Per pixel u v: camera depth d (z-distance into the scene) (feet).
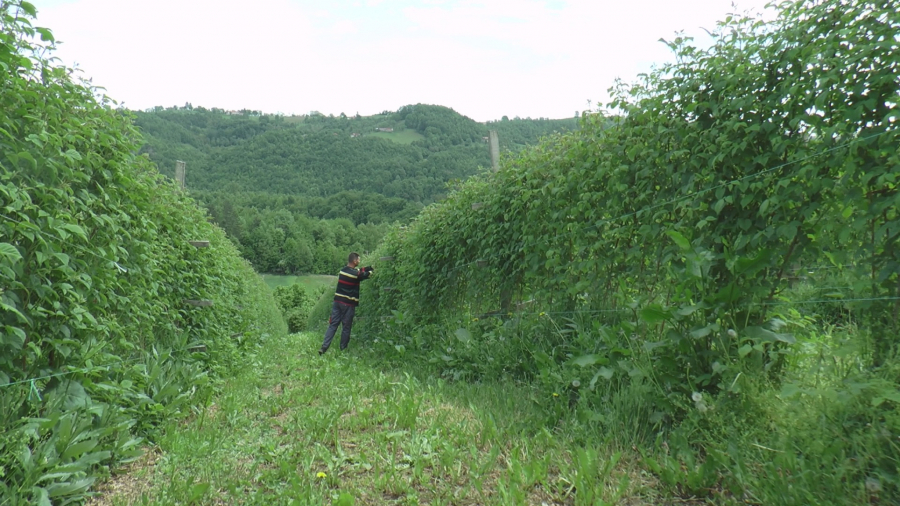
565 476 9.39
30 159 9.66
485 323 22.40
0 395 9.48
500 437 11.55
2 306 9.02
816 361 9.00
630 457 10.01
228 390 19.27
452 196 27.66
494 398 14.89
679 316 10.28
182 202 24.71
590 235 15.97
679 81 12.55
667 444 10.18
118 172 13.34
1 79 9.53
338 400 16.40
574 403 13.08
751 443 8.63
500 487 8.89
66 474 9.16
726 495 8.32
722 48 11.57
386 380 19.20
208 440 12.85
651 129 13.38
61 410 10.50
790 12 10.14
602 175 15.02
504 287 21.76
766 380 9.24
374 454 11.20
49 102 11.12
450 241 27.66
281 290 140.77
